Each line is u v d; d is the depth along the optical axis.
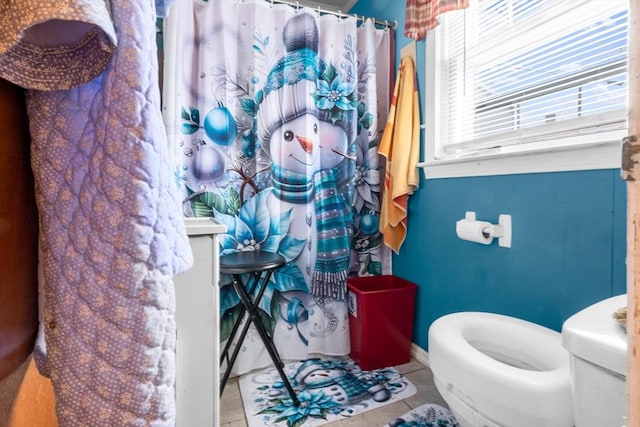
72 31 0.38
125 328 0.39
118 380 0.39
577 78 1.09
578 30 1.10
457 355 0.85
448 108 1.66
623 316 0.63
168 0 0.62
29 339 0.45
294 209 1.74
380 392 1.50
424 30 1.61
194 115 1.59
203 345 0.85
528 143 1.26
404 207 1.77
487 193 1.38
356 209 1.89
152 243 0.40
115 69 0.39
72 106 0.41
